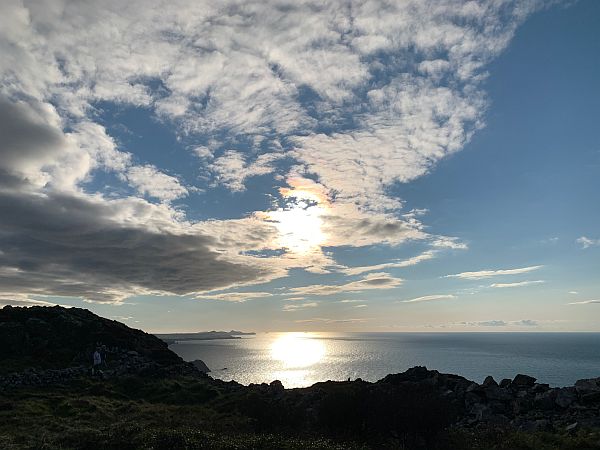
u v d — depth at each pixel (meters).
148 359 60.34
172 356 64.31
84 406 39.66
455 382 36.47
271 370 156.75
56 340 61.91
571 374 137.88
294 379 128.00
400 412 24.42
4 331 61.09
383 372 149.38
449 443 23.98
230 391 48.56
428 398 25.47
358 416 25.50
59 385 48.34
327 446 22.12
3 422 33.03
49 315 68.56
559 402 30.94
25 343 59.53
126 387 50.03
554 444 23.47
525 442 23.53
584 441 22.91
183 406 41.41
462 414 31.48
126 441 23.81
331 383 42.62
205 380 55.03
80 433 27.20
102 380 51.56
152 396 47.00
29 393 44.16
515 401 31.77
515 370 152.75
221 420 32.81
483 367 167.12
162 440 23.39
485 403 32.12
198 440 23.58
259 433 26.58
